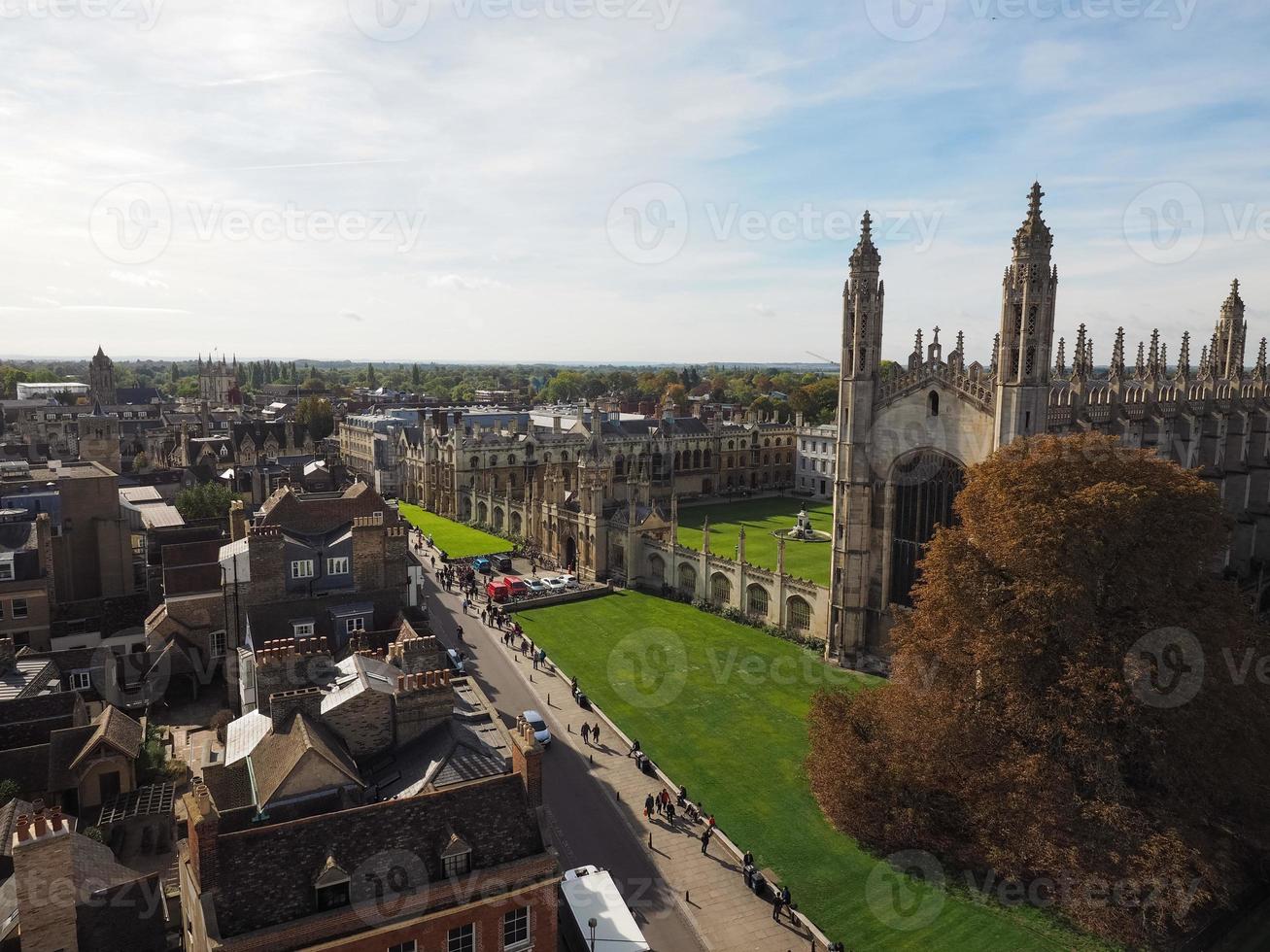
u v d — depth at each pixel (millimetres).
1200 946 40969
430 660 47469
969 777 47438
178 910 38125
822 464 194500
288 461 155250
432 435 163375
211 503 107562
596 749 61281
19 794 47375
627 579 106938
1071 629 46094
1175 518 46250
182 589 70000
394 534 65938
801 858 47938
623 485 164375
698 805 53312
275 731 38156
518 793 34906
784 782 56500
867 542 76812
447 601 98625
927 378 71438
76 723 52219
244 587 61188
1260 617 77312
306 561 63938
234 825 33281
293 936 29391
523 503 130750
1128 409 80000
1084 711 44250
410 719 39625
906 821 47438
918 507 73688
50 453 142375
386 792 36594
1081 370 78500
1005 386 65125
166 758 55188
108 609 75375
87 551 83062
